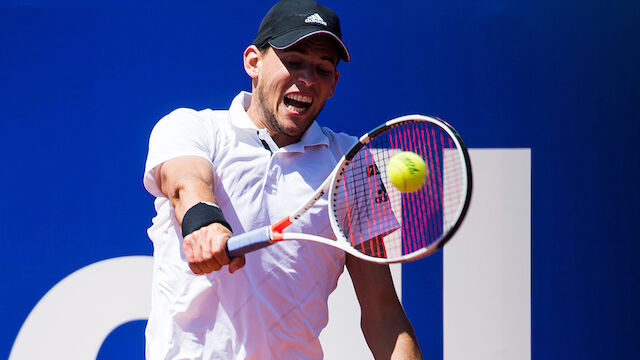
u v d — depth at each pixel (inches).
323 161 317.7
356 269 328.5
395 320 324.5
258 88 309.6
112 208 463.8
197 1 469.4
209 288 293.4
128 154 465.4
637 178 475.2
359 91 474.0
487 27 476.7
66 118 463.2
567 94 477.1
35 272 458.3
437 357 468.4
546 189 474.6
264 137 309.6
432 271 467.5
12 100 460.8
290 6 300.2
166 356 296.2
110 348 460.4
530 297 470.9
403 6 475.8
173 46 468.8
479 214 470.6
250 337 295.1
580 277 473.1
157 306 304.3
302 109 302.5
